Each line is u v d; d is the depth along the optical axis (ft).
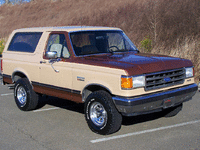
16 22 127.54
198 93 29.19
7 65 25.73
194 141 16.85
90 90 19.38
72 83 19.72
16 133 18.90
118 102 16.67
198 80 32.68
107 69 17.28
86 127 19.97
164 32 54.85
